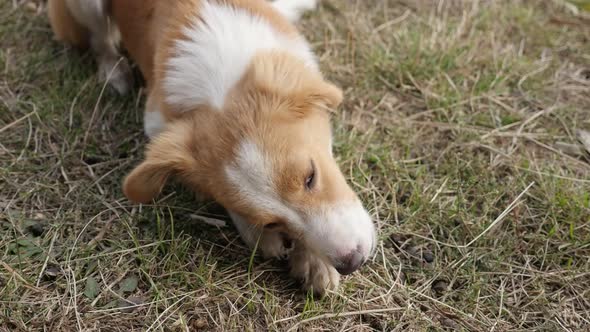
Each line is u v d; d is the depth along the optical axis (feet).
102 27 2.83
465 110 2.77
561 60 3.01
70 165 2.53
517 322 2.14
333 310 2.14
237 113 2.11
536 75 2.91
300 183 2.03
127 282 2.20
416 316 2.14
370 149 2.60
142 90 2.80
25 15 3.08
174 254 2.24
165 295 2.16
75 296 2.16
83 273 2.23
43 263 2.24
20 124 2.65
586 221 2.37
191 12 2.40
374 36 3.07
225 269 2.22
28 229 2.34
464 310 2.17
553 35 3.11
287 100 2.13
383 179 2.51
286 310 2.14
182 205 2.39
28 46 2.97
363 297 2.18
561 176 2.50
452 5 3.27
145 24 2.62
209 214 2.37
